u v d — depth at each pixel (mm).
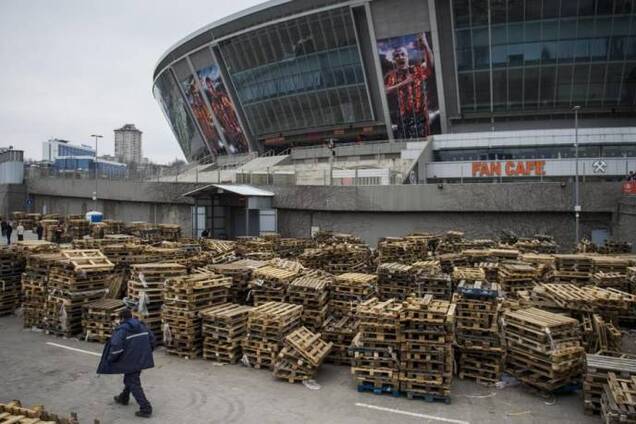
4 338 13734
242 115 74875
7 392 9875
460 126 59125
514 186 31719
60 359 11961
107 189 47125
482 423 8805
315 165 50312
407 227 34188
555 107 55812
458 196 32688
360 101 62531
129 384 8844
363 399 9836
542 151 51156
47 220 38938
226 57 70625
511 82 55406
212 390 10156
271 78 67812
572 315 12891
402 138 60438
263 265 15625
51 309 14125
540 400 9898
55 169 59188
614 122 55594
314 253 19859
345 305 13305
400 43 57250
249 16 63750
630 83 53438
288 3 59844
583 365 9875
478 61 55312
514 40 53781
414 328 9898
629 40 51812
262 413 9078
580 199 30672
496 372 10648
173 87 87375
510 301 13555
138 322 9078
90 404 9359
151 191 43094
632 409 7855
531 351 10367
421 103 58156
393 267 15672
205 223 36906
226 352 11875
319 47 62188
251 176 41562
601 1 50844
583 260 17781
